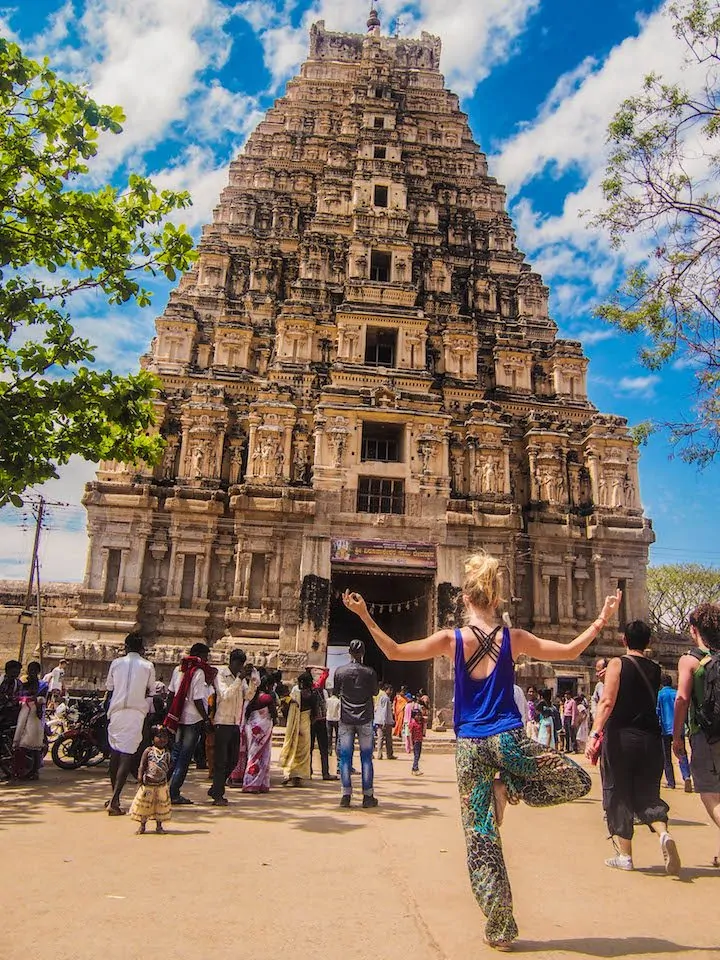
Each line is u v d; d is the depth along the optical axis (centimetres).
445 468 3953
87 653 3366
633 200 1722
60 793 1368
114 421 1758
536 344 4728
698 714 816
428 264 4869
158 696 1680
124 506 3862
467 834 589
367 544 3753
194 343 4462
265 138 5488
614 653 3925
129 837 962
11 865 787
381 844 961
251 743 1452
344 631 4684
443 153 5591
